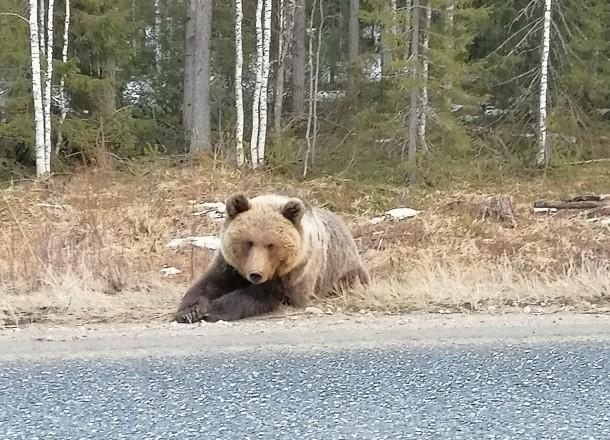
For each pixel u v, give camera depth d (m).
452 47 20.92
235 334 6.32
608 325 6.60
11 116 20.94
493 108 26.44
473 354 5.70
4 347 5.88
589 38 24.20
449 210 15.74
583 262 10.27
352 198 17.86
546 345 5.95
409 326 6.60
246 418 4.36
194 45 22.89
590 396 4.76
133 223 14.32
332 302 7.99
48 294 8.05
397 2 27.42
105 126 21.80
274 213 7.47
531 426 4.26
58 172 20.22
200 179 18.48
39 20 21.61
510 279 8.54
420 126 21.06
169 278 10.06
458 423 4.30
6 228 14.01
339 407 4.55
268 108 28.30
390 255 11.88
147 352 5.74
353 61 27.61
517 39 25.17
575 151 22.92
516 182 20.86
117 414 4.42
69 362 5.46
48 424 4.25
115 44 22.73
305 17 29.91
